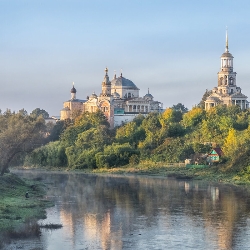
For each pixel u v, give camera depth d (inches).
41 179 7190.0
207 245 3321.9
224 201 4923.7
